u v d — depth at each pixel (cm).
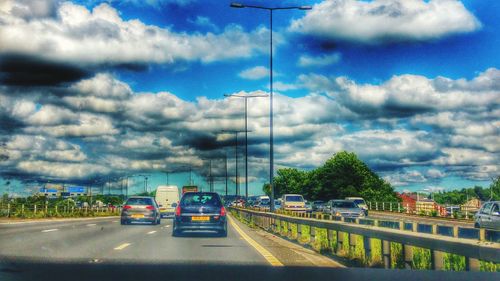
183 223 2150
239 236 2238
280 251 1523
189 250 1517
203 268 1073
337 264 1193
